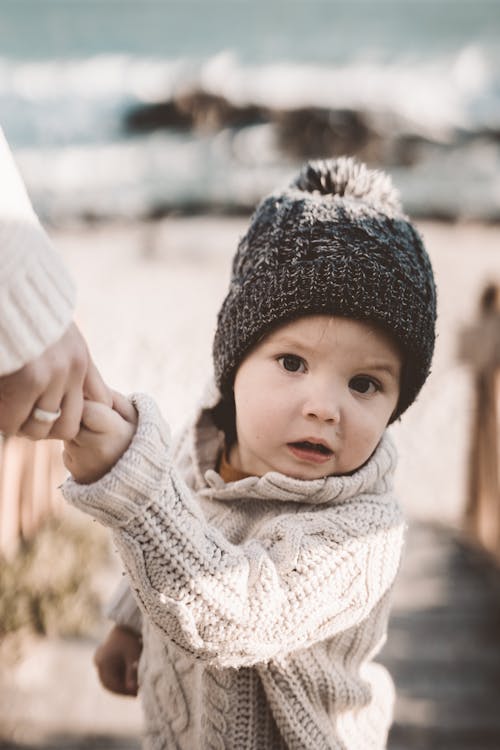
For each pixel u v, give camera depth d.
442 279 13.88
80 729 2.93
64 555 3.87
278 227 1.33
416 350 1.32
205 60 43.00
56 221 18.75
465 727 3.19
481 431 4.79
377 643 1.41
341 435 1.27
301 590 1.18
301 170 1.47
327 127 23.16
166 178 22.05
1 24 53.00
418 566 4.70
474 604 4.23
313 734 1.30
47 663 3.30
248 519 1.38
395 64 39.81
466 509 5.04
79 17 56.56
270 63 40.75
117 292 12.73
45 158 24.48
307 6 62.22
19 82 35.19
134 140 26.42
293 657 1.30
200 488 1.48
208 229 18.30
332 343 1.26
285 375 1.29
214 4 62.66
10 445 3.68
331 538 1.25
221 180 22.00
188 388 8.41
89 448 1.03
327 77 30.31
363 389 1.31
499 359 4.49
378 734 1.46
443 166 22.61
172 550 1.08
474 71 36.25
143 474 1.05
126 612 1.63
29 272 0.87
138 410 1.10
